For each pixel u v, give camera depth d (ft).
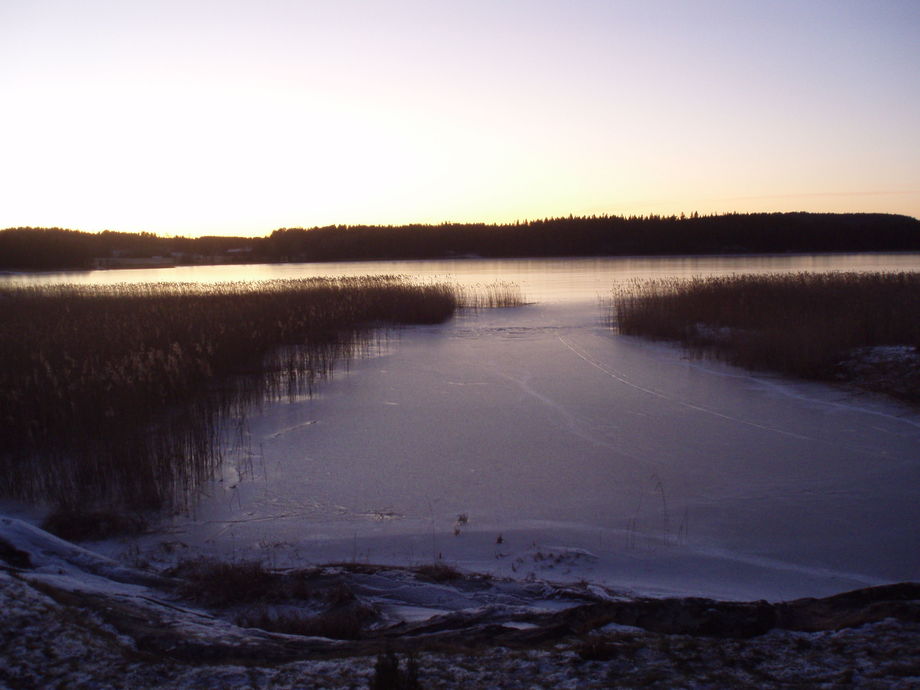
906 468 28.71
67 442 32.04
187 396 39.88
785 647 13.71
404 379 48.55
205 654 13.89
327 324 69.36
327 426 36.96
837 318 54.08
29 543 21.12
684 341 59.82
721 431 34.78
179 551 22.21
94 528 23.90
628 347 60.23
